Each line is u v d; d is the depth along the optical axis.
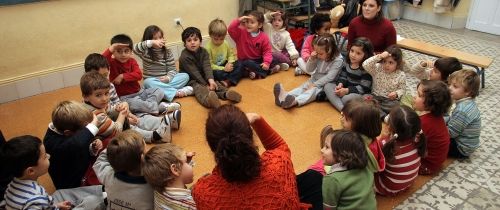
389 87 2.52
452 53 3.13
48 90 3.08
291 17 4.19
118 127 1.87
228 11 3.98
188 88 2.87
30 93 2.99
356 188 1.40
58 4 2.91
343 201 1.43
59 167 1.62
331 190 1.41
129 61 2.61
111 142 1.33
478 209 1.75
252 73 3.19
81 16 3.06
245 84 3.12
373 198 1.47
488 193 1.85
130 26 3.36
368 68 2.54
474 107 2.04
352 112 1.63
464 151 2.10
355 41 2.64
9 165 1.31
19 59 2.88
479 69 3.06
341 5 4.10
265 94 2.93
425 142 1.76
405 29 4.94
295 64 3.46
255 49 3.24
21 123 2.55
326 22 3.29
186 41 2.89
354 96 2.60
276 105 2.73
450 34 4.71
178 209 1.23
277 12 3.50
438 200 1.81
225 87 2.94
